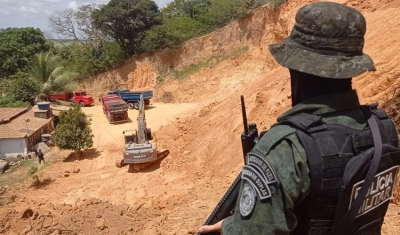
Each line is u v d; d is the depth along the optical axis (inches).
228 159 746.2
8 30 2453.2
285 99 763.4
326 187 74.8
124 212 655.1
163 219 596.1
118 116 1370.6
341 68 80.4
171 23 1939.0
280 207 73.7
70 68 2022.6
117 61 1942.7
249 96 946.1
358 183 76.4
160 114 1446.9
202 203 634.8
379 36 695.1
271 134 79.0
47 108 1314.0
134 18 1900.8
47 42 2460.6
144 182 798.5
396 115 442.9
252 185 76.1
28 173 950.4
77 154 1040.2
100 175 895.7
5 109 1349.7
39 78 1798.7
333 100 81.7
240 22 1691.7
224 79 1608.0
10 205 768.3
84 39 2079.2
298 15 87.0
